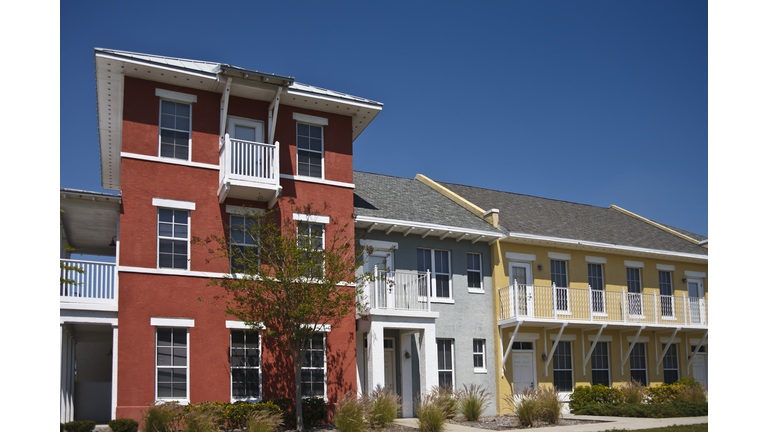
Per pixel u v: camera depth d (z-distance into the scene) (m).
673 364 25.34
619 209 31.06
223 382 16.16
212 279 15.99
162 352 15.71
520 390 21.50
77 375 21.55
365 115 19.62
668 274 26.17
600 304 23.56
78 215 17.05
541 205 27.69
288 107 18.64
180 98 17.22
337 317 17.72
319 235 17.02
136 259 15.84
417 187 25.14
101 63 15.95
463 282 21.31
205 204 16.98
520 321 20.47
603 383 23.41
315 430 15.83
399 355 20.03
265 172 17.56
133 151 16.38
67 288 15.04
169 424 13.64
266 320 15.54
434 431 15.48
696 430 14.67
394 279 19.31
